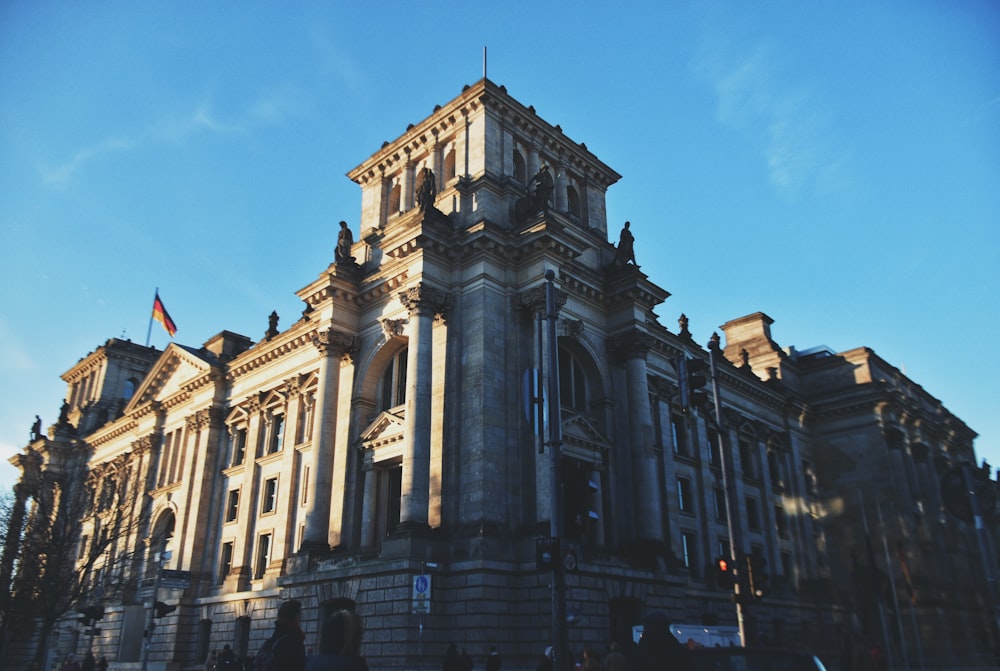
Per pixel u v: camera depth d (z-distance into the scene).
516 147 53.62
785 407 75.38
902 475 71.81
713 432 64.31
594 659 31.39
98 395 94.06
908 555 68.38
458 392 43.34
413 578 37.56
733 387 69.00
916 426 79.75
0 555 63.69
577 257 48.75
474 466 40.56
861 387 76.19
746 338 83.25
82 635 70.00
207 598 58.25
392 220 53.00
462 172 50.94
